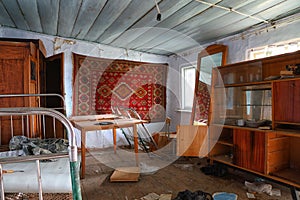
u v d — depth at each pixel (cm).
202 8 248
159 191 234
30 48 262
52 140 235
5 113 86
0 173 89
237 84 292
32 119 270
